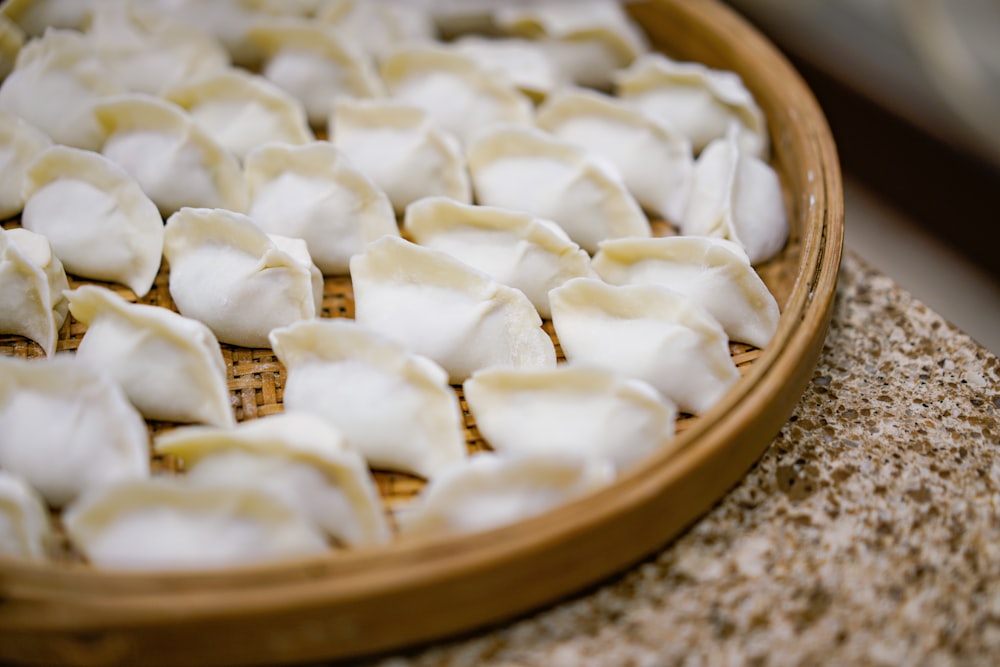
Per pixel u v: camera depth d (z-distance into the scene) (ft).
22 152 2.07
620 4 2.46
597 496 1.69
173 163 2.07
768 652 1.71
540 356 1.92
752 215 2.06
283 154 2.05
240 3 2.35
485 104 2.25
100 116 2.11
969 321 2.86
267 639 1.65
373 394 1.82
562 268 1.99
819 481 1.84
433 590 1.65
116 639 1.63
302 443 1.74
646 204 2.17
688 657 1.71
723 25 2.33
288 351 1.86
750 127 2.21
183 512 1.70
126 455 1.77
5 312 1.92
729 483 1.81
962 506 1.82
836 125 3.14
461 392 1.92
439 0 2.43
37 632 1.63
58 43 2.14
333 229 2.03
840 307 2.05
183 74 2.25
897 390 1.94
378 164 2.13
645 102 2.28
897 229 3.07
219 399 1.84
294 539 1.70
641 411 1.80
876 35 2.95
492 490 1.73
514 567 1.67
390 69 2.28
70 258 2.02
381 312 1.93
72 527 1.70
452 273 1.92
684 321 1.88
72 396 1.79
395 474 1.84
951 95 2.77
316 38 2.26
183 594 1.63
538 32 2.43
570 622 1.73
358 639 1.67
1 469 1.79
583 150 2.08
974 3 2.77
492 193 2.13
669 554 1.78
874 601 1.75
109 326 1.88
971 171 2.79
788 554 1.78
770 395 1.78
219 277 1.94
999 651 1.72
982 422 1.90
